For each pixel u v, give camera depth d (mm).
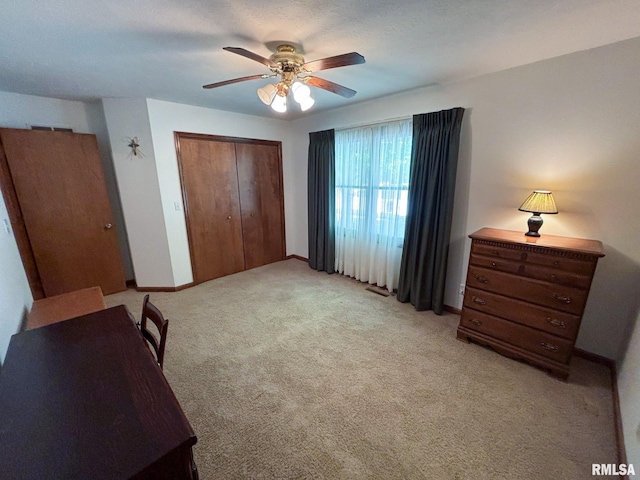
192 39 1715
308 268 4461
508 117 2365
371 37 1723
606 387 1925
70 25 1522
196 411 1738
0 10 1353
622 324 2064
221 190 3895
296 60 1793
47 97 2992
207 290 3621
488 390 1899
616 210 2004
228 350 2355
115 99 3057
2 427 863
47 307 2111
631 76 1832
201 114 3518
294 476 1354
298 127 4332
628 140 1903
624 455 1375
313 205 4184
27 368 1135
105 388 1027
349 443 1525
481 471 1381
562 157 2164
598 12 1464
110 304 3219
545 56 2057
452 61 2129
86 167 3172
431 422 1656
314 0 1325
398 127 3098
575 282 1854
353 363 2188
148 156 3219
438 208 2799
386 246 3453
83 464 753
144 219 3395
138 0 1302
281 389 1920
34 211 2951
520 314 2117
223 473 1367
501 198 2516
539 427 1619
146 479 770
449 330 2654
